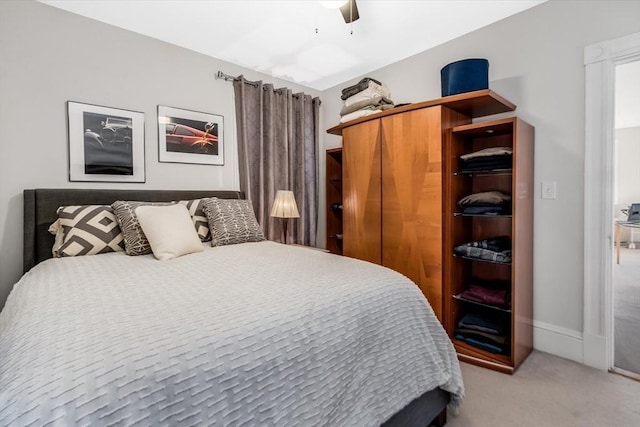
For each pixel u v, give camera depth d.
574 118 2.05
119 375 0.65
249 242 2.48
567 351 2.09
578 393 1.69
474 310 2.37
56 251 1.94
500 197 2.05
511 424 1.45
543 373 1.90
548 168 2.16
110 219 2.11
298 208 3.59
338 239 3.58
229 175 3.12
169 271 1.47
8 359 0.73
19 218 2.10
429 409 1.33
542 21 2.16
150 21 2.38
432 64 2.80
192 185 2.89
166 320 0.88
